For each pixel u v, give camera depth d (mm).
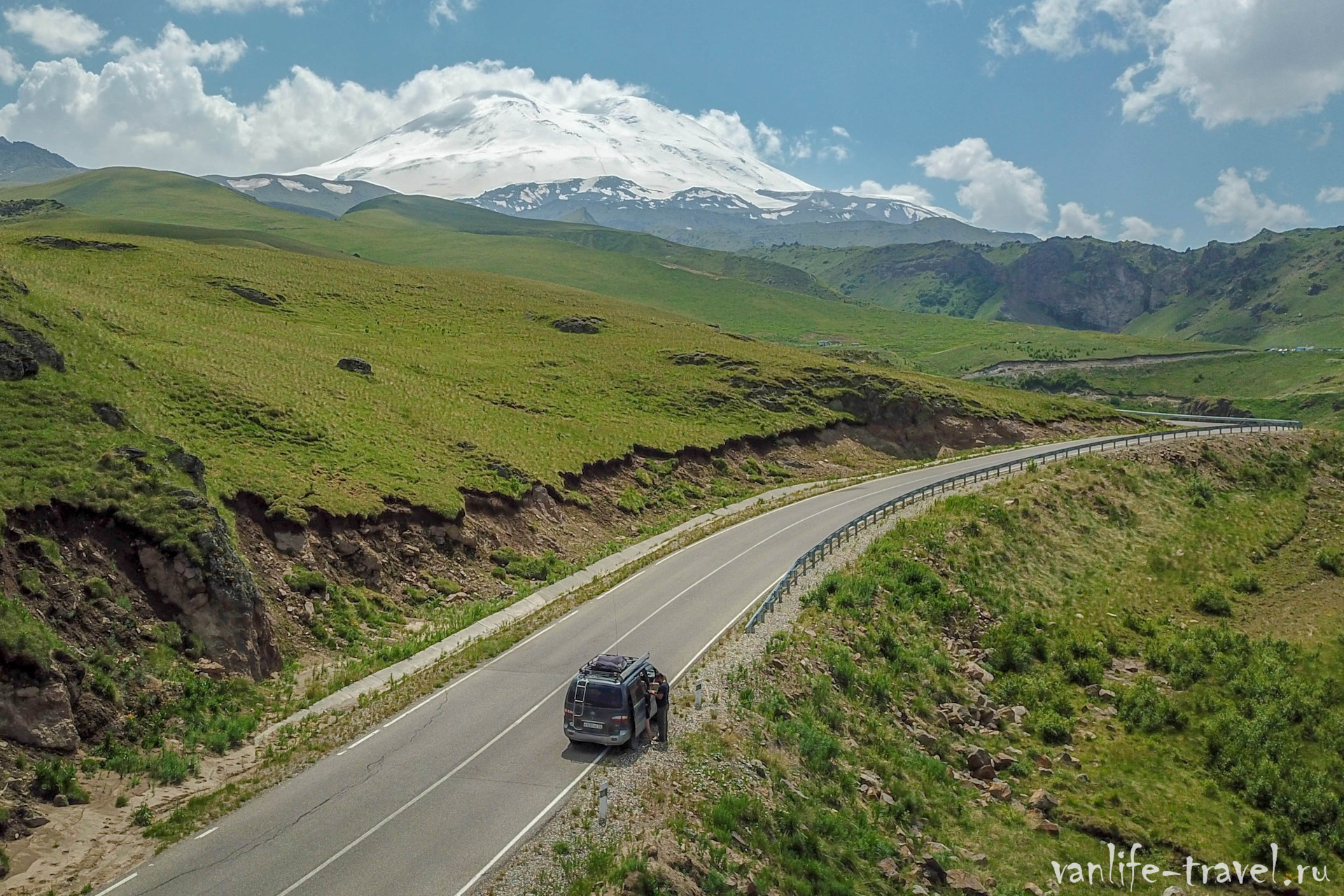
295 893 16312
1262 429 78938
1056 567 49469
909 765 28203
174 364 45344
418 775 21312
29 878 16391
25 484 25188
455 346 85250
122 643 23641
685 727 24406
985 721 33656
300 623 30266
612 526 51594
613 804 19875
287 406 45375
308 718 24625
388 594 34719
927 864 22844
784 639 32031
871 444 83125
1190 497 61125
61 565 23891
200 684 24172
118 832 18266
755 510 58219
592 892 16625
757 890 18312
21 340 33344
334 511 35219
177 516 27203
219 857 17531
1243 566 53781
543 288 134375
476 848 17969
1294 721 35594
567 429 62125
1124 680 39188
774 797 22328
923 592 41938
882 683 32188
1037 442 87875
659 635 32625
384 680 27719
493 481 46562
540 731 23969
